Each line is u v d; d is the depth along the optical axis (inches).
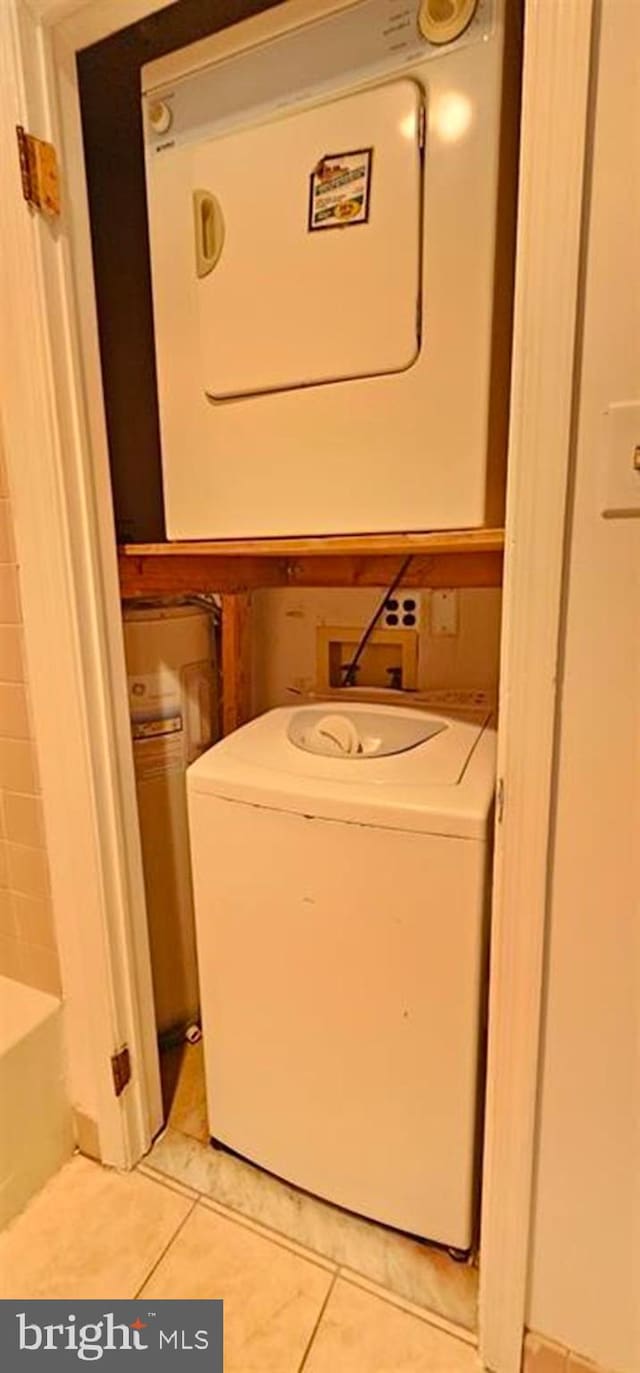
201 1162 52.4
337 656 63.3
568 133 25.8
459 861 37.3
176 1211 48.7
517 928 33.2
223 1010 48.4
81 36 37.7
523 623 30.3
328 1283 43.9
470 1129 41.6
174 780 60.7
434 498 36.6
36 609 44.1
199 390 42.4
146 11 35.9
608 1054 32.9
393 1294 43.3
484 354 33.9
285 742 48.1
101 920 48.0
